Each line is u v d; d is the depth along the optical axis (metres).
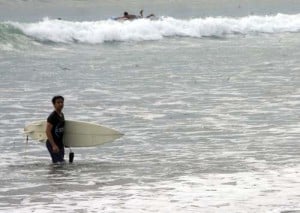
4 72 112.88
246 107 84.31
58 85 100.94
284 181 51.34
